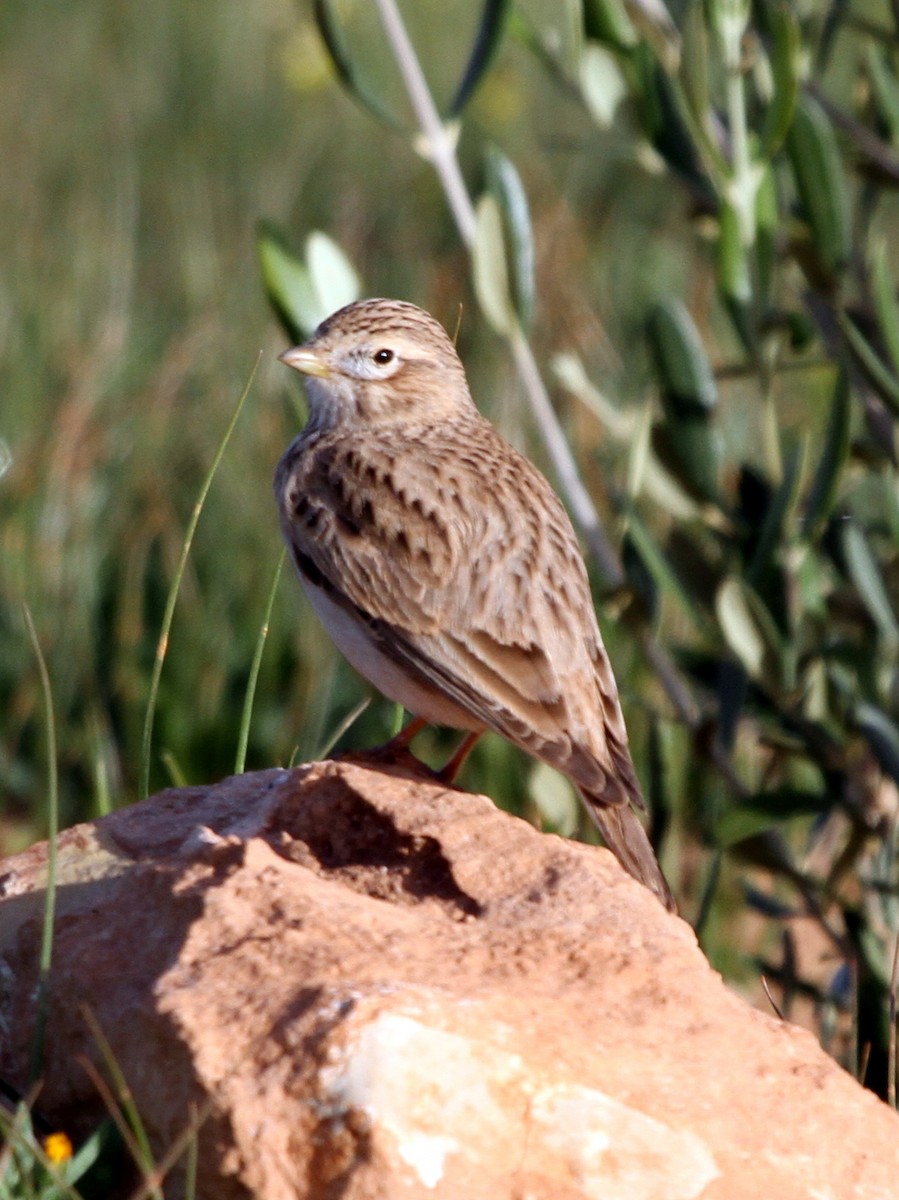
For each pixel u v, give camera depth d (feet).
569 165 81.71
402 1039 21.80
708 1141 22.38
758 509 42.37
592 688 31.94
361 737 50.08
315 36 91.76
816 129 39.32
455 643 32.12
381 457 34.65
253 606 54.34
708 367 41.60
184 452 58.08
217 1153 21.77
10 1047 24.93
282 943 23.63
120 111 86.84
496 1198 21.43
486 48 40.86
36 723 53.47
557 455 41.27
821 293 40.40
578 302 62.34
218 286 70.03
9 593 55.21
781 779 47.67
